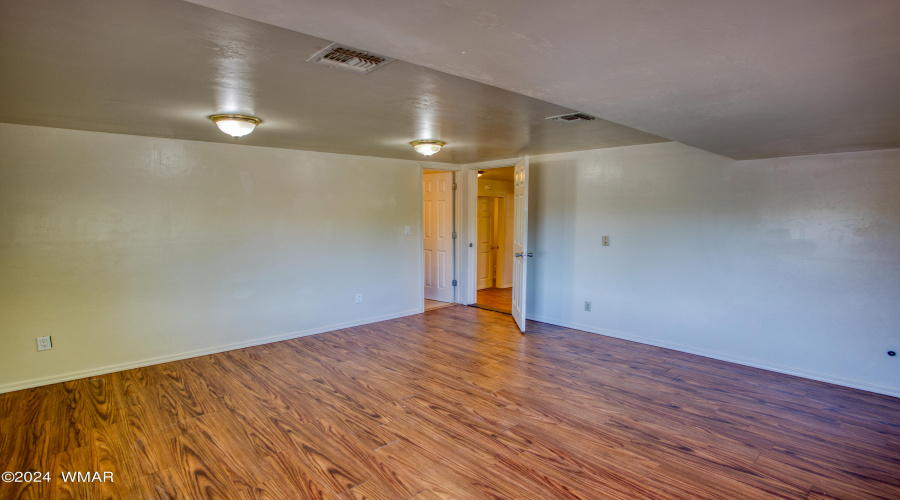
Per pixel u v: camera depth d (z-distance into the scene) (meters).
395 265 5.56
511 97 2.44
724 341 4.01
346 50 1.71
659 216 4.34
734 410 3.03
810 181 3.51
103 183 3.57
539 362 3.97
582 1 1.02
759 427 2.80
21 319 3.30
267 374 3.66
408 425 2.80
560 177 5.10
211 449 2.52
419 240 5.79
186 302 4.02
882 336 3.29
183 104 2.59
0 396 3.20
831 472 2.33
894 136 2.64
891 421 2.88
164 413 2.95
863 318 3.36
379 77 2.06
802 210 3.56
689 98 1.85
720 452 2.51
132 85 2.18
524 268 4.88
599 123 3.17
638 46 1.31
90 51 1.71
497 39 1.28
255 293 4.43
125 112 2.79
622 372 3.73
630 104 1.96
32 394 3.24
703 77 1.59
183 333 4.02
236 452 2.49
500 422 2.85
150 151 3.78
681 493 2.15
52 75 2.02
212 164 4.10
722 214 3.95
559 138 3.88
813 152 3.35
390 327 5.16
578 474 2.30
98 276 3.59
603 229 4.77
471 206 6.17
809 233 3.54
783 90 1.72
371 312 5.36
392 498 2.10
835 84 1.63
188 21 1.43
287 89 2.26
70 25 1.46
